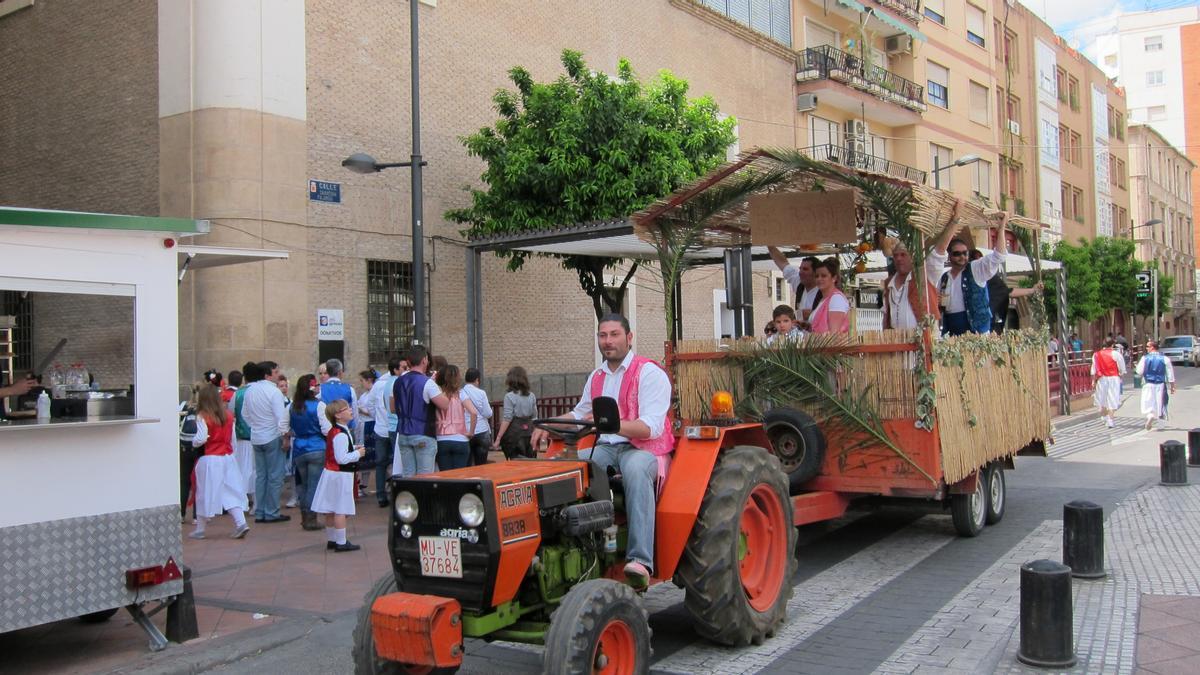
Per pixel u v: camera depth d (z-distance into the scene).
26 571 5.63
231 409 11.48
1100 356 20.66
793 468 8.17
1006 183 40.34
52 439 5.82
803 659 5.79
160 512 6.34
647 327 22.02
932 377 7.71
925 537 9.29
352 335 15.49
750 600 6.08
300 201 14.77
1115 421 21.53
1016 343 10.19
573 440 5.81
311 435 10.40
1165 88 79.19
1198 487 11.80
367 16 15.97
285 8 14.65
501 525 4.53
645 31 22.20
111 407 6.18
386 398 11.88
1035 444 11.00
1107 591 6.97
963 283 9.74
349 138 15.62
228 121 14.02
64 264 5.93
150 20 14.83
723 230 9.55
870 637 6.18
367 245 15.80
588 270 16.42
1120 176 59.22
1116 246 44.16
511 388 11.60
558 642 4.40
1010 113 41.56
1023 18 43.09
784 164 7.66
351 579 8.12
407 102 16.58
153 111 14.74
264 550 9.30
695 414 8.78
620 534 5.56
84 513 5.95
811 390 8.23
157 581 6.24
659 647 6.09
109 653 6.23
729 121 16.92
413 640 4.39
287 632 6.62
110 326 7.08
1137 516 9.95
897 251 8.90
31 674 5.84
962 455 8.25
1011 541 8.95
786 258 10.76
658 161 14.88
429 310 16.81
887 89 29.95
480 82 17.92
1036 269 11.37
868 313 12.52
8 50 16.95
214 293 13.83
